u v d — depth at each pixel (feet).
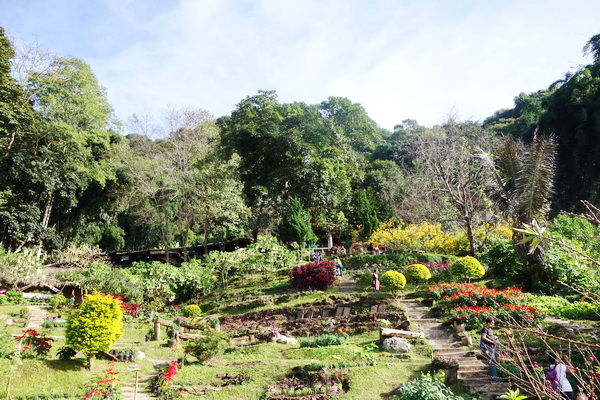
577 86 121.39
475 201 86.53
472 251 77.92
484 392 33.17
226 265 88.89
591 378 10.26
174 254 132.05
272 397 34.73
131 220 157.07
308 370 38.47
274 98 133.18
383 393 34.17
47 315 66.54
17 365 34.96
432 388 31.68
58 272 93.25
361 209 110.32
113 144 139.95
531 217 57.72
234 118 135.44
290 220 98.07
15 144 107.34
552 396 10.23
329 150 126.11
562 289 55.47
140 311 73.15
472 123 118.11
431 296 58.65
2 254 88.79
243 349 48.29
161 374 39.45
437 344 44.42
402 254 81.05
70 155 116.88
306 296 70.08
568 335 39.58
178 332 54.29
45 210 120.47
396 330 46.55
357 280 76.79
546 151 58.29
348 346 44.86
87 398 32.96
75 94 115.85
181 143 121.90
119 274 77.00
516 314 45.29
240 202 120.37
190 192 126.62
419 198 113.50
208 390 36.68
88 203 144.87
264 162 125.49
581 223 63.57
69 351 40.37
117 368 41.78
